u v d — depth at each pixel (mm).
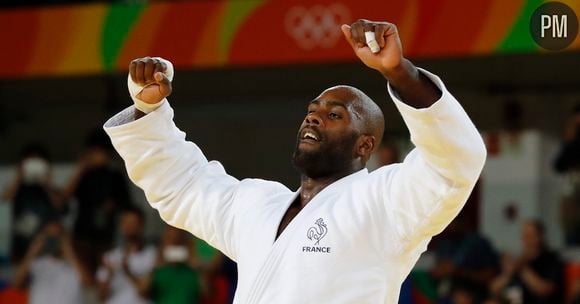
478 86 48750
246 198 18078
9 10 47531
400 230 16141
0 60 47281
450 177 15391
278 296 16547
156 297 41094
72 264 43875
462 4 41719
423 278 40031
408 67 15219
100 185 45562
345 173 17562
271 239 17156
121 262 42219
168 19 45250
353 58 42531
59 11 46844
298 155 17500
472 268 39875
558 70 47656
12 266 45375
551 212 45188
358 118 17562
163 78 17594
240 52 44125
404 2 42250
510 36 40969
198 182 18562
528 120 47844
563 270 38844
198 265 41438
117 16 46000
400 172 16109
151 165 18438
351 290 16156
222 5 44656
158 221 47281
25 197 45625
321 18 43125
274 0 43812
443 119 15062
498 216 45531
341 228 16375
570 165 43500
